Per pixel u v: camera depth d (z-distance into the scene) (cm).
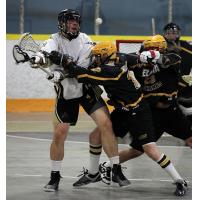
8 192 1593
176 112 1628
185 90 2103
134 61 1579
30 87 3800
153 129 1559
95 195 1561
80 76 1502
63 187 1661
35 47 1564
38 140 2628
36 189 1633
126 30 3872
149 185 1689
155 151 1548
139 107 1550
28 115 3616
